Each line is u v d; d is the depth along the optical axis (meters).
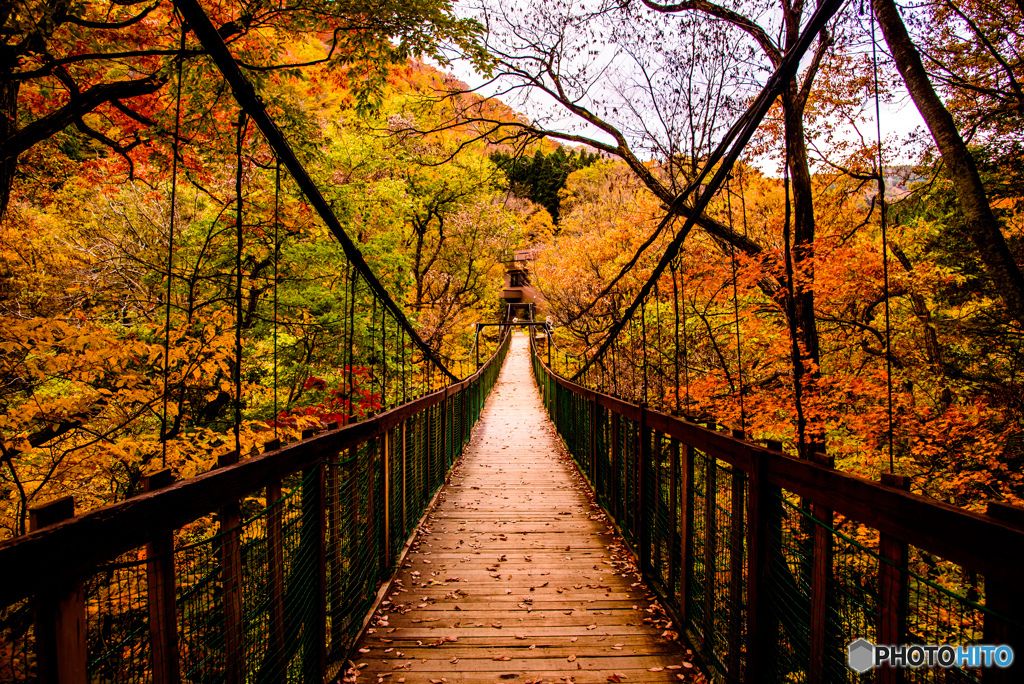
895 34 4.64
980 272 6.11
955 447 5.16
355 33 4.56
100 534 1.00
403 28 4.43
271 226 6.15
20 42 3.56
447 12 4.58
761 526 1.90
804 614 1.72
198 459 3.92
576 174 20.56
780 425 5.37
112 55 3.62
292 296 6.67
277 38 4.93
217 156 5.72
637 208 10.46
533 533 4.52
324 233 7.14
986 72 5.50
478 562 3.83
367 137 9.42
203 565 1.75
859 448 5.39
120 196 7.00
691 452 2.69
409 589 3.34
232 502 1.48
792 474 1.69
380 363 7.70
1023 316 4.30
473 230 16.70
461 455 8.26
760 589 1.89
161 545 1.21
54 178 6.16
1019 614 0.93
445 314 15.77
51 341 3.51
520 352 36.50
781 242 6.90
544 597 3.22
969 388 5.68
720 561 2.37
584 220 14.39
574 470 7.25
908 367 5.87
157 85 4.33
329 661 2.37
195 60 4.28
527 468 7.41
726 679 2.21
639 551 3.56
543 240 20.17
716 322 7.75
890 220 7.11
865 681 1.40
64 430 3.96
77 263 7.10
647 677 2.38
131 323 6.43
